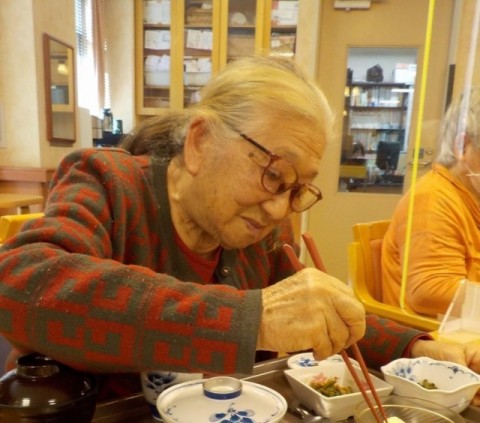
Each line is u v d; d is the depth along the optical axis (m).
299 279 0.55
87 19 3.70
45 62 2.89
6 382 0.52
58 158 3.11
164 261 0.82
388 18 3.34
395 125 3.47
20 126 2.88
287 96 0.65
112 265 0.56
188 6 3.56
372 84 3.46
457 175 1.14
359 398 0.66
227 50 3.53
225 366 0.50
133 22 3.67
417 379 0.77
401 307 1.16
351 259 1.34
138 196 0.80
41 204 2.80
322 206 3.59
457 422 0.60
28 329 0.52
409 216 1.11
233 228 0.72
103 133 3.60
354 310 0.54
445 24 1.52
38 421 0.49
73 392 0.51
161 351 0.51
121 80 3.79
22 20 2.79
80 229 0.65
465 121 1.08
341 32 3.42
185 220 0.82
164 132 0.88
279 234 1.01
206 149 0.70
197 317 0.51
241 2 3.46
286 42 3.40
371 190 3.57
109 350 0.51
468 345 0.86
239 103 0.67
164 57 3.72
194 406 0.59
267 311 0.53
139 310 0.52
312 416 0.67
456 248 1.11
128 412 0.62
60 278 0.54
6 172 2.87
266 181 0.67
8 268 0.55
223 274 0.88
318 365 0.78
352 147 3.55
